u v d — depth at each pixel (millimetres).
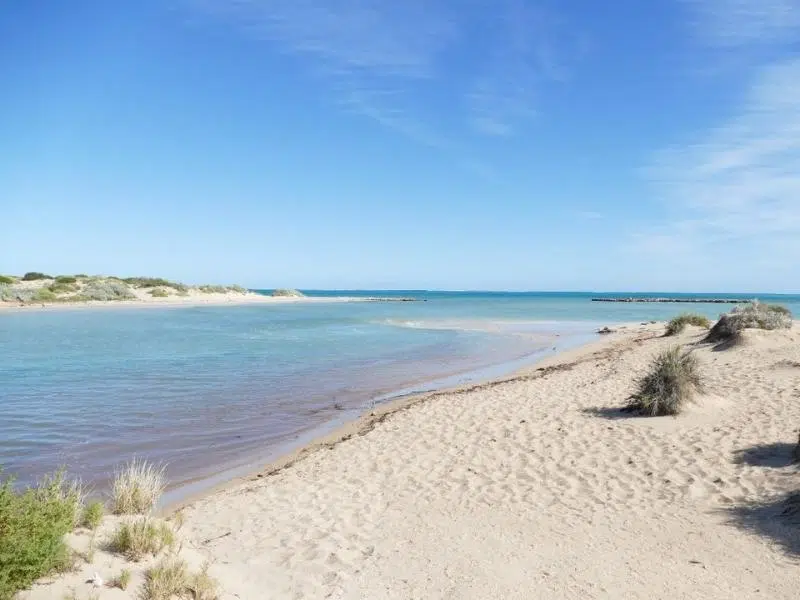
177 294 82062
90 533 5102
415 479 7957
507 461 8500
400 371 19656
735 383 12438
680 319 26781
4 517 3926
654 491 6953
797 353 15375
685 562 5129
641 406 10609
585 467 8000
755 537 5504
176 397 15055
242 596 4645
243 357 23000
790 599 4434
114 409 13594
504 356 23719
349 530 6254
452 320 47906
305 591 4832
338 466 8766
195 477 8961
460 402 12898
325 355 23875
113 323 40125
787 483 6684
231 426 12117
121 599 4043
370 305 88750
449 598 4645
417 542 5824
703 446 8375
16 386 16406
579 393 13023
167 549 5164
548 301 114125
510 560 5297
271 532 6277
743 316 19500
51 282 71438
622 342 26344
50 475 8836
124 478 7184
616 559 5242
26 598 3805
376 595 4742
